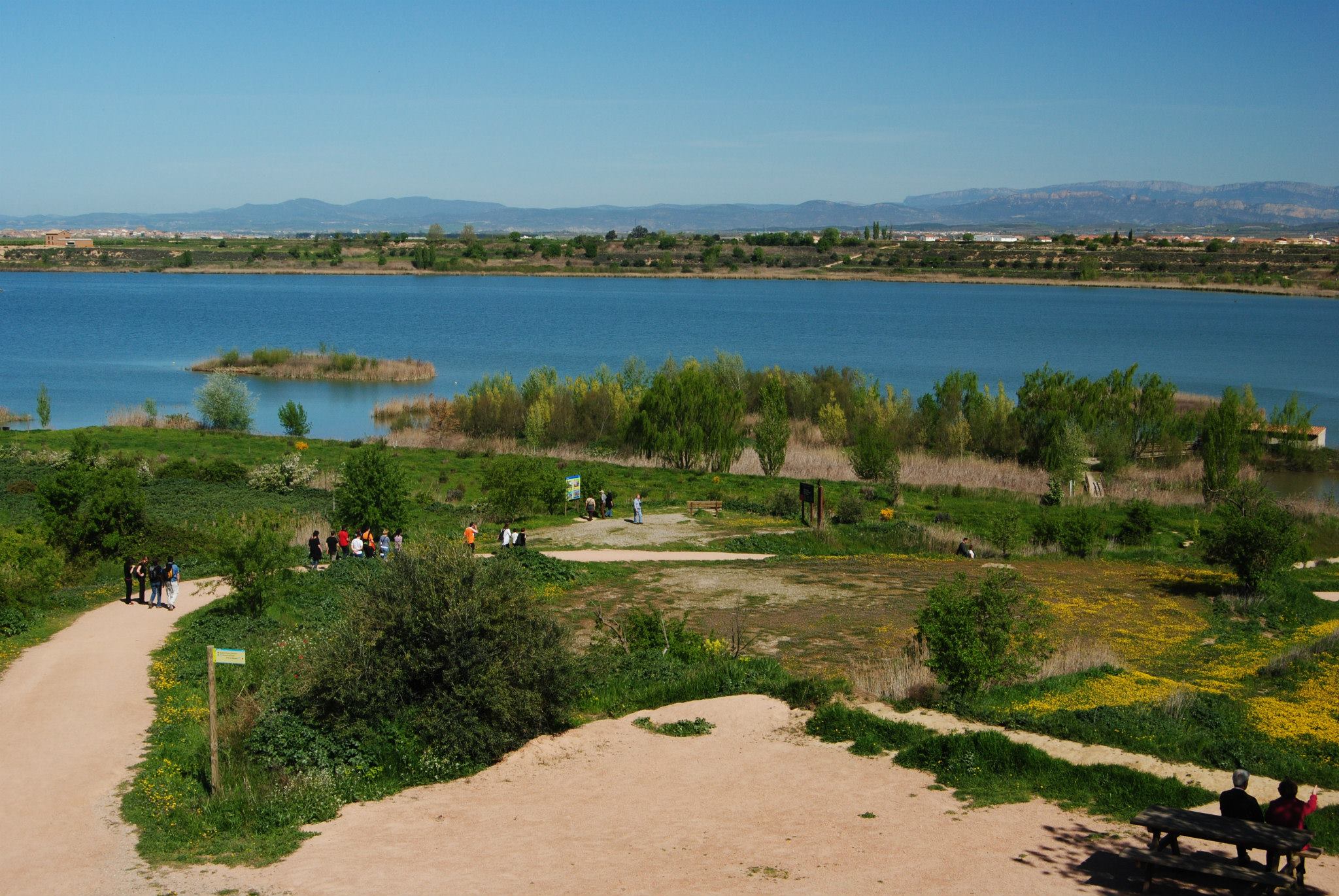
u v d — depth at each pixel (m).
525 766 17.39
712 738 18.27
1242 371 111.75
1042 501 49.66
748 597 30.59
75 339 131.62
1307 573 35.12
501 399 68.44
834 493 49.81
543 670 18.42
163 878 13.33
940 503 48.22
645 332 146.75
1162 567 35.44
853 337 143.25
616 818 14.91
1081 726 17.00
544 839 14.23
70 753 18.05
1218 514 44.88
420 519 42.94
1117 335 147.62
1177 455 60.94
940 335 145.50
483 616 18.23
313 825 15.23
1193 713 17.97
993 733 16.58
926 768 16.36
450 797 16.22
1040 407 64.12
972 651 19.08
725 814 14.88
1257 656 23.33
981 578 33.25
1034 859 12.85
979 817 14.35
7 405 82.44
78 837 14.70
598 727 19.14
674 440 57.25
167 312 169.75
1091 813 14.38
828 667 23.19
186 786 16.44
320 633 21.41
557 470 54.69
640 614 25.20
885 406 68.31
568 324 157.00
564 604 29.97
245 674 21.89
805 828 14.20
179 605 29.95
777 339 139.62
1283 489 57.31
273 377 99.50
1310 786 14.78
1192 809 14.06
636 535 40.75
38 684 22.02
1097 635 25.66
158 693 21.38
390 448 61.97
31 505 43.25
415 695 17.98
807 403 72.88
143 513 37.06
